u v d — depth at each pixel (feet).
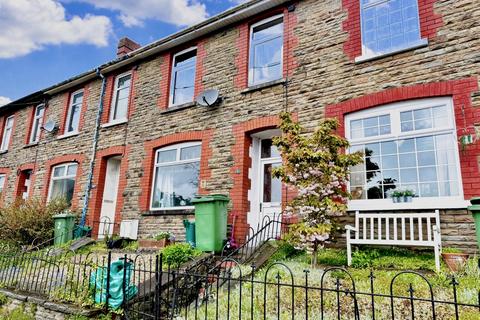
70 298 16.16
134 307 14.98
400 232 19.25
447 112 19.47
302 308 13.34
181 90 32.94
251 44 29.37
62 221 32.19
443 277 14.44
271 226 24.93
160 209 29.73
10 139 48.67
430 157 19.54
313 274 16.29
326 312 12.80
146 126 33.32
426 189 19.34
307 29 26.02
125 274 14.88
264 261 19.25
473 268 14.99
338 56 23.99
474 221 16.05
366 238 19.94
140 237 30.09
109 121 37.29
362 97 22.08
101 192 35.35
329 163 18.60
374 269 16.87
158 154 32.19
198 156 29.37
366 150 21.67
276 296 14.58
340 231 21.03
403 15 22.74
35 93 45.37
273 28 28.63
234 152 26.68
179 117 31.04
